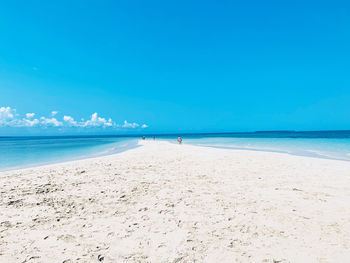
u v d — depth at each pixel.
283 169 11.36
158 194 7.34
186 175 10.20
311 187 8.01
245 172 10.75
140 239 4.46
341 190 7.61
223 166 12.43
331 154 18.72
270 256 3.84
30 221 5.30
